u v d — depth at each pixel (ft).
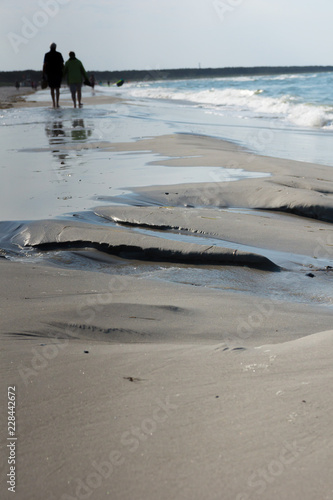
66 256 13.91
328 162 28.76
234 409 5.91
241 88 118.73
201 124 48.62
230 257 13.53
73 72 60.85
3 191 21.08
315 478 4.78
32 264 13.25
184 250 13.74
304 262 13.69
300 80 135.95
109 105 70.74
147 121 49.83
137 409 6.03
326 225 17.46
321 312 10.49
